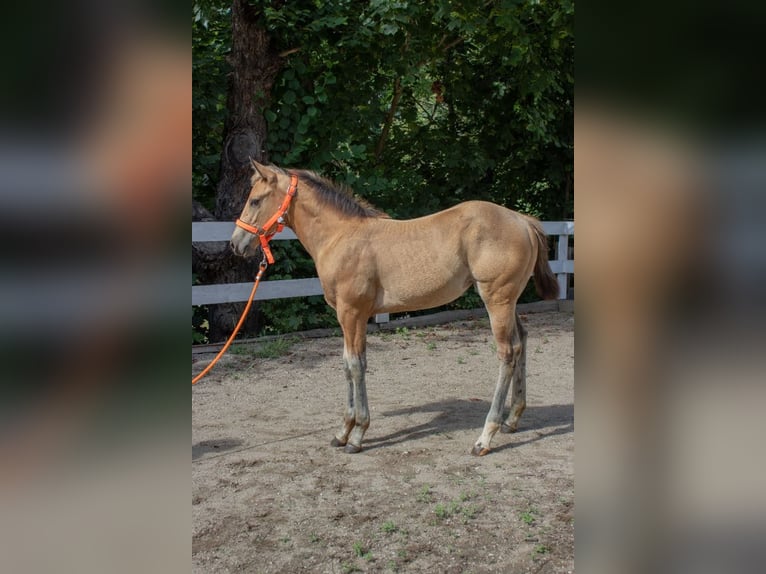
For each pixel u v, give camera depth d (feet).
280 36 25.32
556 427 15.24
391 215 28.76
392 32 25.76
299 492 11.69
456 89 32.73
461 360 22.43
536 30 30.45
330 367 21.35
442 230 13.37
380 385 19.35
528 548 9.49
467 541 9.76
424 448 13.91
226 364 21.44
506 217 13.29
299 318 25.63
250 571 9.02
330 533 10.11
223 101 26.37
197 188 28.09
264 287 24.09
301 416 16.38
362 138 30.14
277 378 19.98
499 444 14.10
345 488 11.85
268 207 14.17
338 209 14.03
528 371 20.93
